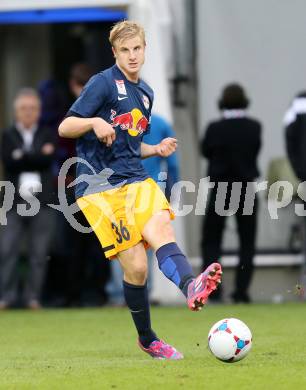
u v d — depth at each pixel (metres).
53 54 58.84
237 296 48.16
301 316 41.75
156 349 27.59
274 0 51.47
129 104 26.92
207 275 24.27
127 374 24.12
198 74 51.53
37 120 48.31
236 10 51.53
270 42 51.56
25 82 58.78
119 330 38.00
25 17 50.66
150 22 48.34
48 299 52.88
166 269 25.84
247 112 51.69
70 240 48.25
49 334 36.94
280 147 51.62
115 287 49.81
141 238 26.61
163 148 27.48
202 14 51.53
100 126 25.86
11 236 48.38
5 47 58.31
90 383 22.97
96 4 49.09
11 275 48.78
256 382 22.58
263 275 51.53
